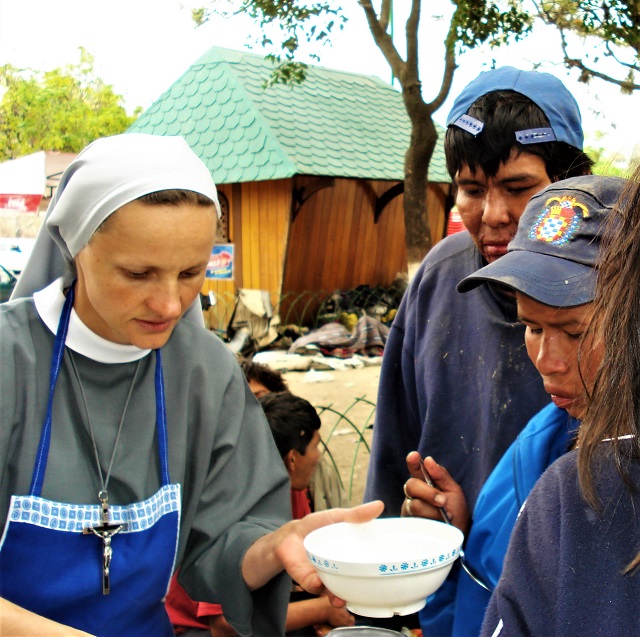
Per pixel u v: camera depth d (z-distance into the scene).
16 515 1.31
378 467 2.04
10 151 25.39
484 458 1.73
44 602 1.31
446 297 1.87
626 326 0.84
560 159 1.63
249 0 6.36
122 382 1.44
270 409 2.98
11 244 9.07
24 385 1.36
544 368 1.15
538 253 1.18
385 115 11.90
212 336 1.61
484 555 1.40
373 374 8.46
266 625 1.57
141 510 1.40
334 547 1.37
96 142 1.34
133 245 1.21
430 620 1.65
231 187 10.63
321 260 10.84
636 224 0.85
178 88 11.59
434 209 12.15
